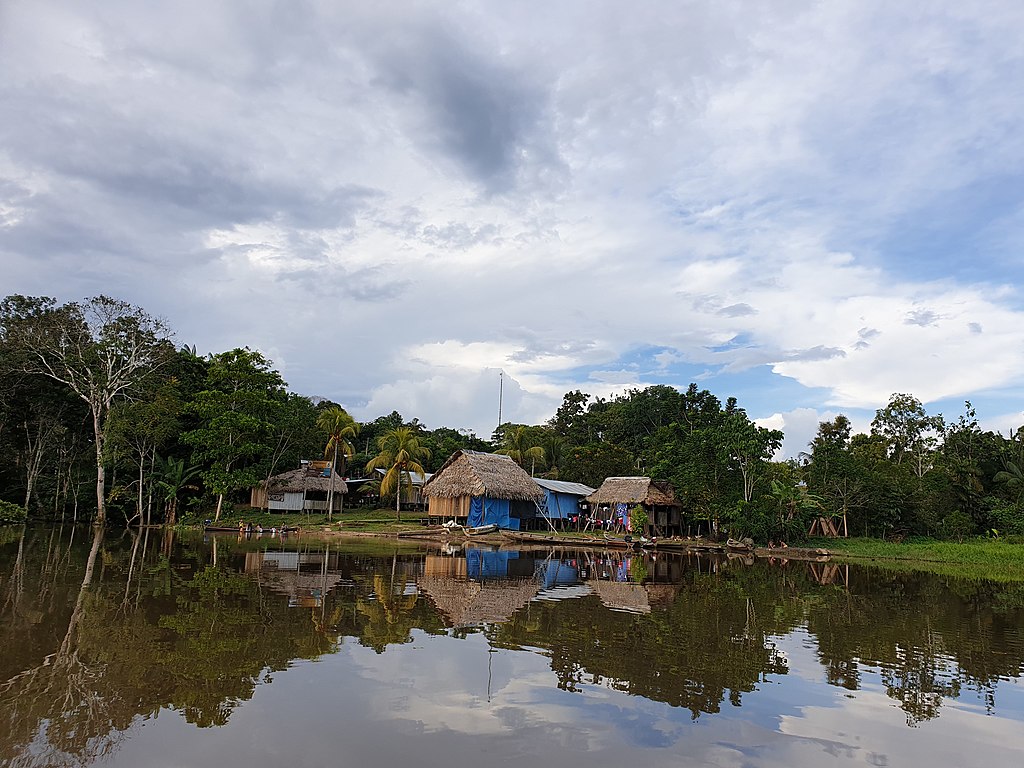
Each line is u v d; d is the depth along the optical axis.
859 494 45.25
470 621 13.23
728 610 15.91
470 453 44.12
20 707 7.48
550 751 6.76
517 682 9.06
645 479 47.06
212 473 43.84
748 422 42.66
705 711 8.23
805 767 6.70
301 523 45.22
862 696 9.15
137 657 9.56
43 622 11.56
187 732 6.91
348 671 9.30
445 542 37.78
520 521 46.28
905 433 64.31
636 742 7.11
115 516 46.59
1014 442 57.44
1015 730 7.98
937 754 7.19
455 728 7.28
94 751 6.39
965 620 15.53
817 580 23.94
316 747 6.63
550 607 15.31
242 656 9.87
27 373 41.78
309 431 53.47
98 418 42.50
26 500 43.94
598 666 10.08
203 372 52.84
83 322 42.75
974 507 49.41
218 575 18.66
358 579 18.98
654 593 18.61
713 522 43.62
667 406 79.81
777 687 9.40
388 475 50.66
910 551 37.16
